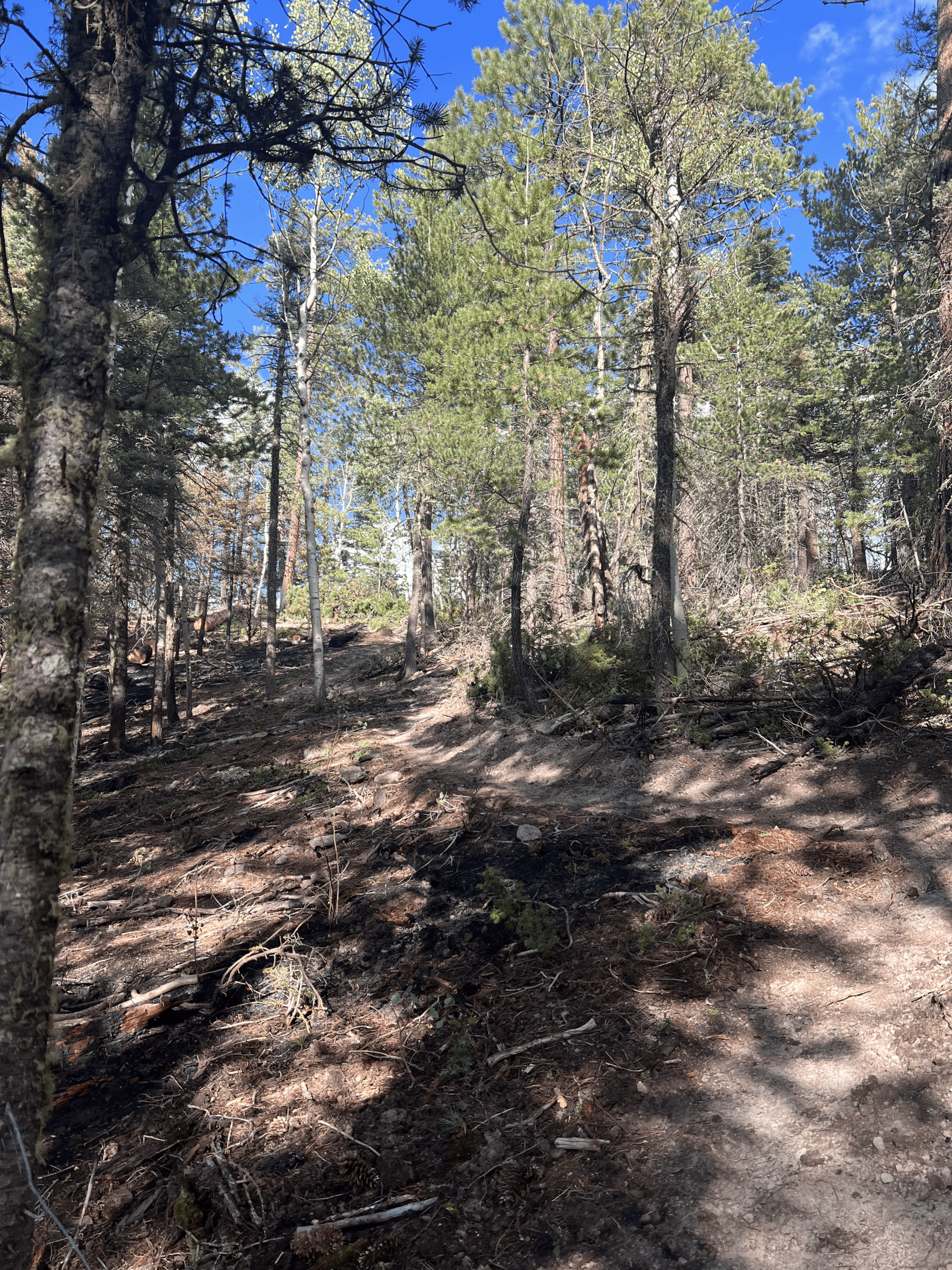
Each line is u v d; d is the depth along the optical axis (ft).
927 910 18.47
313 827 35.06
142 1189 15.43
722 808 28.60
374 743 51.16
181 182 13.70
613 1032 16.81
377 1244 12.88
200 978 23.29
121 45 12.16
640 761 34.58
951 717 28.94
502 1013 18.45
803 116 55.77
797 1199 11.86
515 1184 13.51
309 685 91.91
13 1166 10.34
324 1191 14.47
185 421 58.75
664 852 24.68
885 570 57.62
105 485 12.01
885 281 80.12
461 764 41.81
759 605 53.88
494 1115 15.35
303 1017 20.31
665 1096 14.76
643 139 42.24
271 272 72.69
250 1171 15.21
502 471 56.03
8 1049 10.46
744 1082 14.66
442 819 31.99
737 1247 11.31
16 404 27.58
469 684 54.34
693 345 51.42
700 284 40.86
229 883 30.71
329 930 24.66
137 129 14.05
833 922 19.06
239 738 64.54
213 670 113.19
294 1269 12.72
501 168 63.62
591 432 46.70
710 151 43.01
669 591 39.81
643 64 40.73
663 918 20.63
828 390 73.56
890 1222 11.19
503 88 65.67
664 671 38.93
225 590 155.74
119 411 12.53
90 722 88.89
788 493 79.20
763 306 65.21
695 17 40.24
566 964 19.71
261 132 14.07
